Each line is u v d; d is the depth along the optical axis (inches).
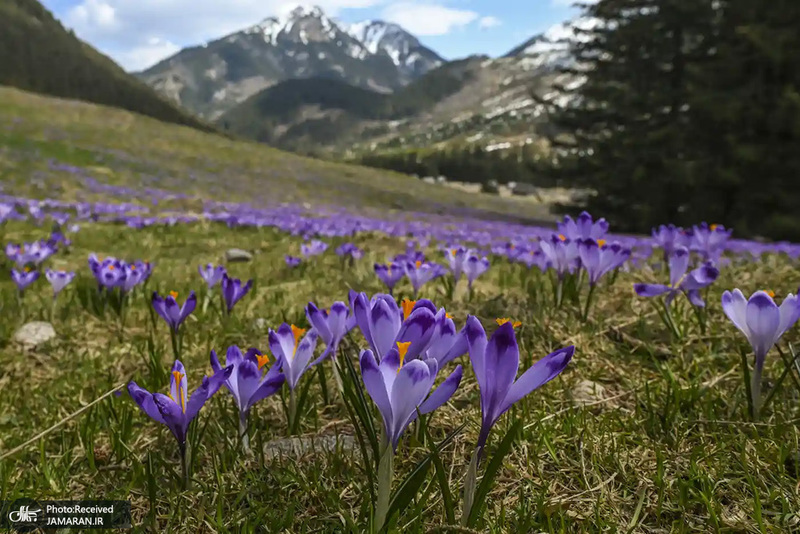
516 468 78.2
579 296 165.0
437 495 70.6
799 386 84.0
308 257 312.3
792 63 904.3
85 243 420.5
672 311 138.3
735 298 82.9
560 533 62.7
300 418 95.1
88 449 88.4
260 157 1985.7
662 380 108.6
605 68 1321.4
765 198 950.4
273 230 569.3
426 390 49.3
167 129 2086.6
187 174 1358.3
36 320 190.4
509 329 48.1
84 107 2057.1
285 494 75.2
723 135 987.3
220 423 97.1
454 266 177.5
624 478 74.7
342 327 80.7
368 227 576.4
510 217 1625.2
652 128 1222.3
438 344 57.2
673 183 1090.7
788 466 76.0
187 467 74.1
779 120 900.0
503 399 49.3
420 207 1626.5
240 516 70.9
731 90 987.9
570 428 87.5
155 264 296.5
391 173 2613.2
